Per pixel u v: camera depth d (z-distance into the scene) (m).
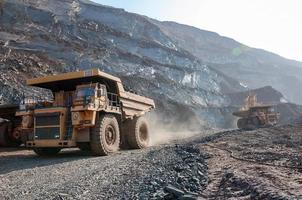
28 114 11.58
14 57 29.31
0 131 14.76
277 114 31.61
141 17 73.75
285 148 10.52
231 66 124.25
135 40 58.44
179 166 7.13
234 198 4.53
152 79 45.84
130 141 13.68
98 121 11.29
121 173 7.13
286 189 4.56
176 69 56.97
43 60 31.94
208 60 123.88
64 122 11.15
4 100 21.42
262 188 4.59
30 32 39.53
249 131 18.23
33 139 11.47
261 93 77.00
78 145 11.78
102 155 11.28
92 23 54.78
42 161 10.32
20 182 7.04
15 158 11.27
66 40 41.78
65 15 53.44
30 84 12.62
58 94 12.65
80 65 35.97
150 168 7.37
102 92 11.50
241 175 5.62
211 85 67.38
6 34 36.47
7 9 42.59
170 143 15.87
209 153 9.49
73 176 7.28
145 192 5.24
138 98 14.30
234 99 71.06
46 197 5.48
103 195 5.37
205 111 51.25
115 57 45.16
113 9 70.19
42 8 51.84
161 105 38.41
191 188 5.40
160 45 63.12
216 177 6.08
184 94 50.84
